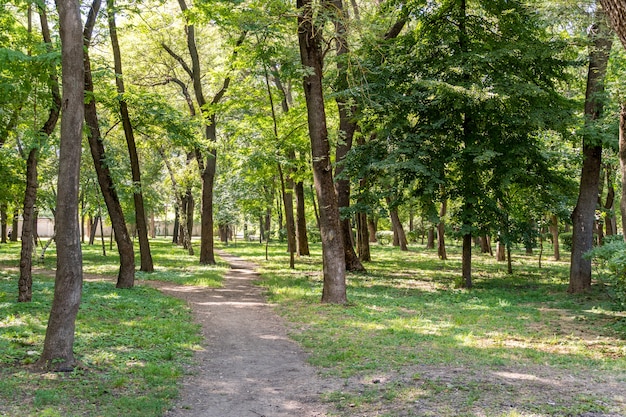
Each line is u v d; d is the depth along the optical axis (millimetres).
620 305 10570
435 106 16141
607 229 29047
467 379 6508
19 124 11781
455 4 16609
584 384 6312
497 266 25062
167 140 20281
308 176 24984
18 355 7203
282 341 9250
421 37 17312
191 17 18859
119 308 11500
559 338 9375
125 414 5340
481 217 16406
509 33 16438
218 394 6281
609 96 13398
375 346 8500
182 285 17031
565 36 16141
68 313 6777
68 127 6609
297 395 6219
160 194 46156
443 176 15984
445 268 23703
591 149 14891
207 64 27641
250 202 27047
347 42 13461
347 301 13289
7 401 5477
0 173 16328
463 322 10805
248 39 19047
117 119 17703
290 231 23531
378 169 16750
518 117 15336
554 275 20922
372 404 5719
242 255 33531
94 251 34062
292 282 17797
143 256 20703
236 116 27156
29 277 11555
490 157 14523
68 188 6680
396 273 21344
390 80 16703
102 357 7348
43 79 10078
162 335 9133
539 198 17703
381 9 18375
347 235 21859
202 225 25078
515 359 7641
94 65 14625
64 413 5234
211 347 8758
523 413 5238
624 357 7906
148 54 25891
